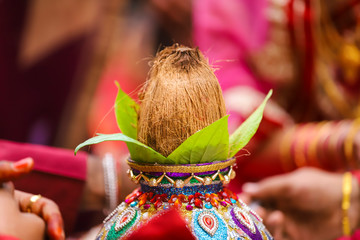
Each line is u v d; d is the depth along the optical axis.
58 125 3.05
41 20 2.99
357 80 1.76
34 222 0.81
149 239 0.81
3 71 2.90
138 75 3.49
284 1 1.62
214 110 0.85
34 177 1.09
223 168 0.85
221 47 1.62
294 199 1.32
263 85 1.62
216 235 0.81
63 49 3.09
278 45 1.63
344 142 1.49
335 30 1.70
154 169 0.83
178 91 0.84
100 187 1.19
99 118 3.11
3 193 0.81
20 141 2.96
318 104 1.74
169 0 1.83
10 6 2.88
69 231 1.11
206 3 1.68
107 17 3.48
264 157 1.59
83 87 3.19
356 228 1.33
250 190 1.36
